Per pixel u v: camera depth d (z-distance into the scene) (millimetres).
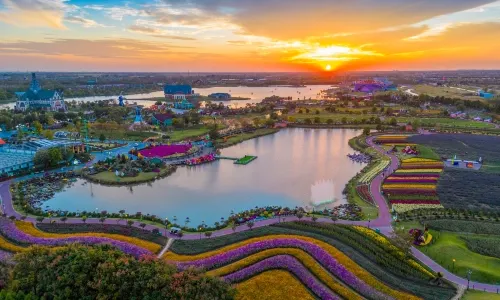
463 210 103062
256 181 134750
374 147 180000
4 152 162125
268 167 153375
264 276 68250
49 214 101125
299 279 67750
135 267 58094
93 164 153125
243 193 122188
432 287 67812
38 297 54594
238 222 96625
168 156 165625
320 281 67250
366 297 63094
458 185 122812
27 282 56156
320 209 107750
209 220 100812
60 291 54031
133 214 103500
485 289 67812
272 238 82875
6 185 126438
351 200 113312
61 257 59438
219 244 82000
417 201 110000
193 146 184625
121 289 54094
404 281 69312
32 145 160000
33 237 84062
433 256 79312
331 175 141500
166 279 54938
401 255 77000
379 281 67562
